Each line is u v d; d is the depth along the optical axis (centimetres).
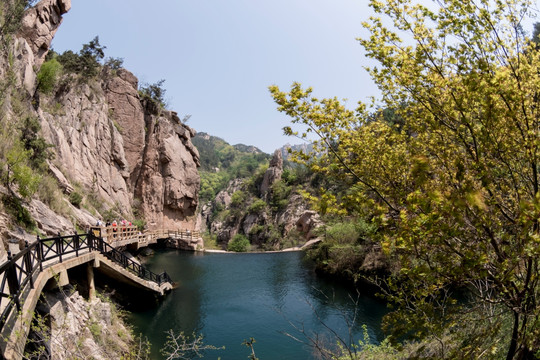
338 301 1745
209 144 19250
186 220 4472
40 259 882
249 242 5728
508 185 348
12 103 1833
